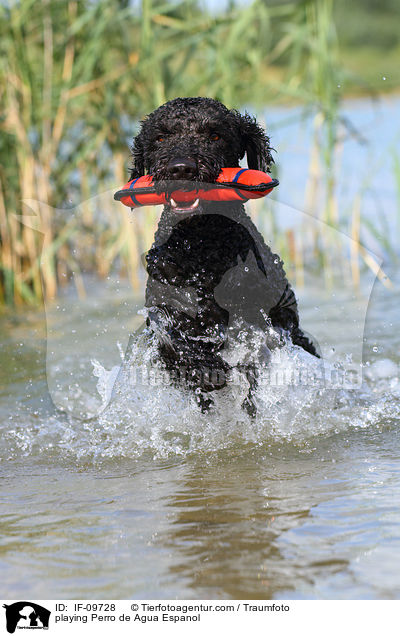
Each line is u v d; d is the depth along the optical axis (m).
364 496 3.82
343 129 10.66
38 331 8.23
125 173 9.71
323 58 9.52
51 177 9.84
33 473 4.52
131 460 4.71
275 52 9.57
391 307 8.36
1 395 6.12
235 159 5.53
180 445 4.92
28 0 8.98
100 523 3.67
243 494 3.97
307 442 4.86
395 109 20.97
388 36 26.47
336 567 3.11
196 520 3.64
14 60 9.18
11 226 9.49
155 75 9.05
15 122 9.23
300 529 3.46
